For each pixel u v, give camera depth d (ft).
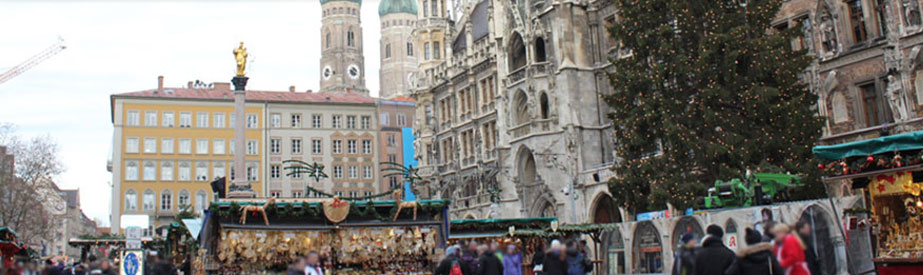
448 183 241.55
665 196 117.19
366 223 92.89
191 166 308.40
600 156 177.06
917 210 61.93
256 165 311.47
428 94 260.83
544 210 183.62
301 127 320.50
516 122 193.98
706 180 124.16
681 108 124.57
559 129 178.40
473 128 227.61
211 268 87.25
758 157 116.47
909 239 61.98
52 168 235.61
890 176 63.00
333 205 89.97
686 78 124.67
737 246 84.99
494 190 190.49
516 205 193.98
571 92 177.06
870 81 127.44
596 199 168.35
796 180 97.30
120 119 303.07
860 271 63.00
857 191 73.97
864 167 63.36
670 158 122.01
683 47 128.47
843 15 132.26
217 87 335.47
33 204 233.96
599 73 181.06
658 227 109.19
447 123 248.11
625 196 129.29
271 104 318.04
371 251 91.76
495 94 214.90
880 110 126.21
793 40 141.18
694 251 44.37
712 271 41.63
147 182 302.04
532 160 189.98
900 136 60.49
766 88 115.34
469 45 231.71
